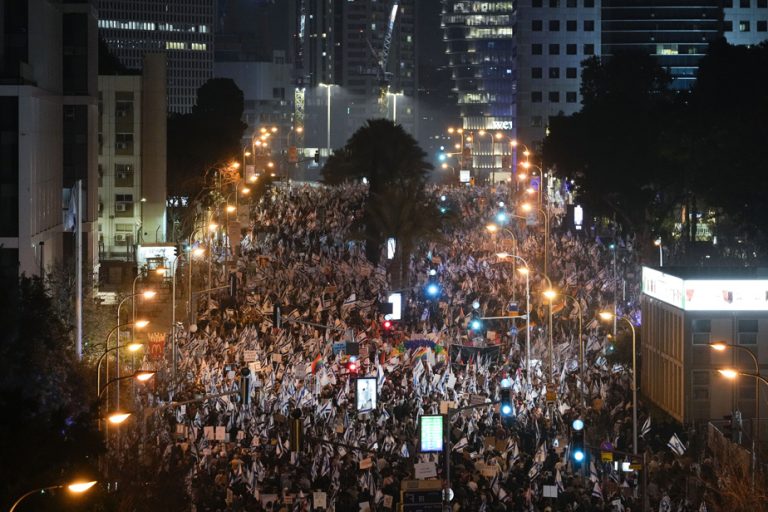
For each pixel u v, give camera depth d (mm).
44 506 33094
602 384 71750
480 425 60312
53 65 119062
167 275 125875
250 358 70500
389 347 79562
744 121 117875
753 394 72500
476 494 48844
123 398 63469
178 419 62406
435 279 109625
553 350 79812
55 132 116125
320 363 71188
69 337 73812
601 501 49969
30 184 101375
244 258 128125
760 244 120750
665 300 76375
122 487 46938
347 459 54062
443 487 47812
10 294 55094
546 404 65750
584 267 124000
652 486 51781
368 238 127938
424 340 78188
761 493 48031
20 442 32844
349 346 74375
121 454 51750
